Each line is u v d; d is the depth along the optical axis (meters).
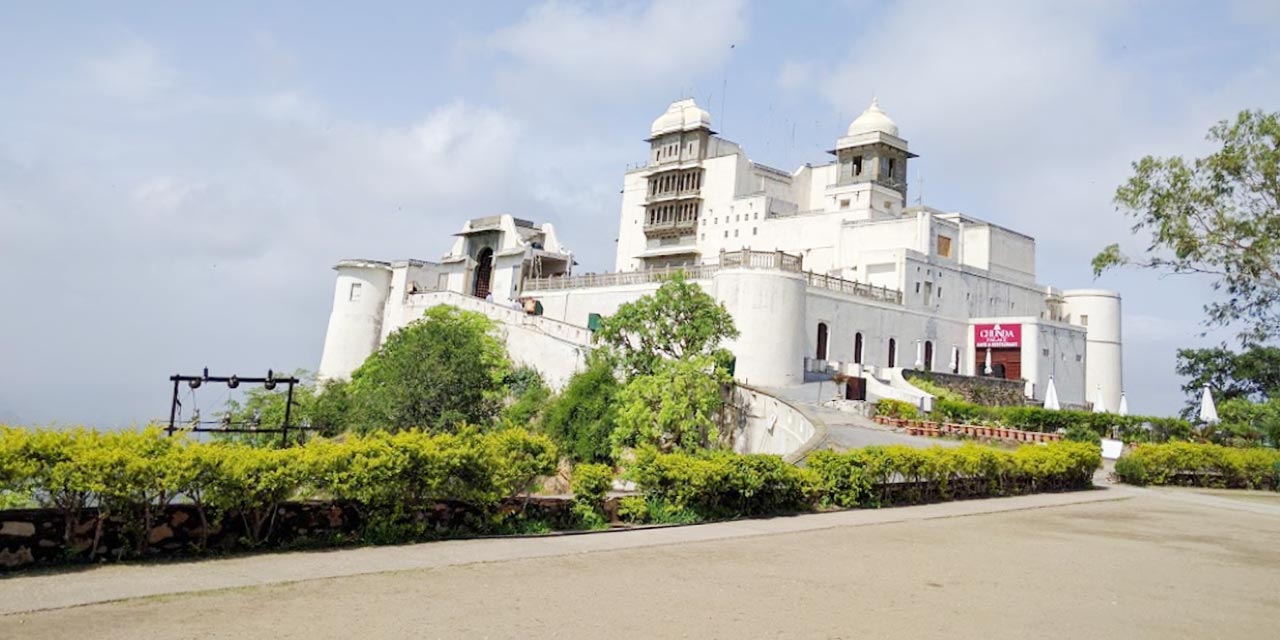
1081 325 65.50
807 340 47.66
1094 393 66.50
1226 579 12.80
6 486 9.95
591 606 9.32
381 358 45.41
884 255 57.00
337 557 11.56
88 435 11.02
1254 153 27.94
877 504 19.89
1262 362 59.03
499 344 48.56
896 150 71.00
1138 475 29.09
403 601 9.22
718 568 11.77
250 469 11.62
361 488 12.69
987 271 63.47
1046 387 59.28
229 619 8.26
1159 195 29.81
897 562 12.84
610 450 34.22
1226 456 30.33
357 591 9.61
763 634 8.45
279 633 7.83
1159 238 29.94
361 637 7.80
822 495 19.39
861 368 48.69
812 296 48.12
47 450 10.30
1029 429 39.78
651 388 33.25
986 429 37.16
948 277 59.44
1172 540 16.69
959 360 59.88
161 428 11.73
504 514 14.67
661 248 76.12
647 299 37.72
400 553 12.06
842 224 62.59
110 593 9.09
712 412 35.47
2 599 8.70
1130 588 11.75
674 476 16.88
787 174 76.44
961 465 22.09
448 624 8.36
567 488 23.11
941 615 9.60
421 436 13.82
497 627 8.33
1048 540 15.91
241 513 11.77
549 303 58.25
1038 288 68.38
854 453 20.12
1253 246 28.33
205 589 9.43
